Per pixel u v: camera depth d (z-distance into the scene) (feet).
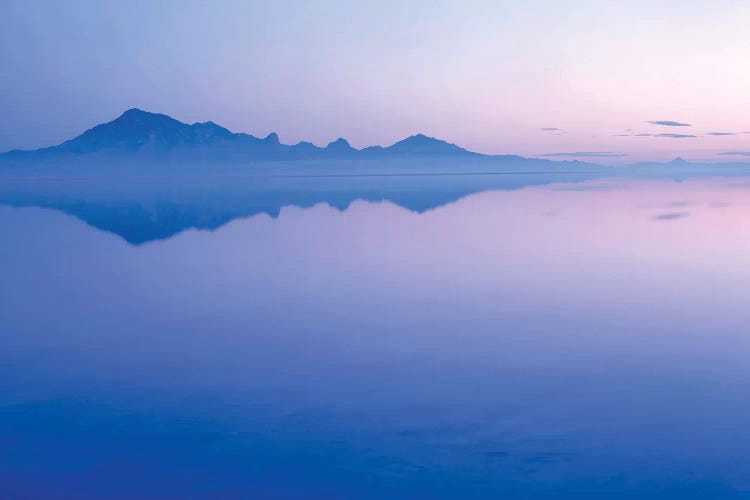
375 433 22.52
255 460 20.80
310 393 26.40
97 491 19.16
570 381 27.30
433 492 18.74
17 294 47.70
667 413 23.82
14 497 18.81
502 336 34.55
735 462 20.11
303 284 50.49
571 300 43.11
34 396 26.53
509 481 19.21
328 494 18.72
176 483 19.49
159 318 39.86
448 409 24.41
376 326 37.11
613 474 19.52
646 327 35.91
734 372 28.17
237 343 34.06
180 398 26.09
